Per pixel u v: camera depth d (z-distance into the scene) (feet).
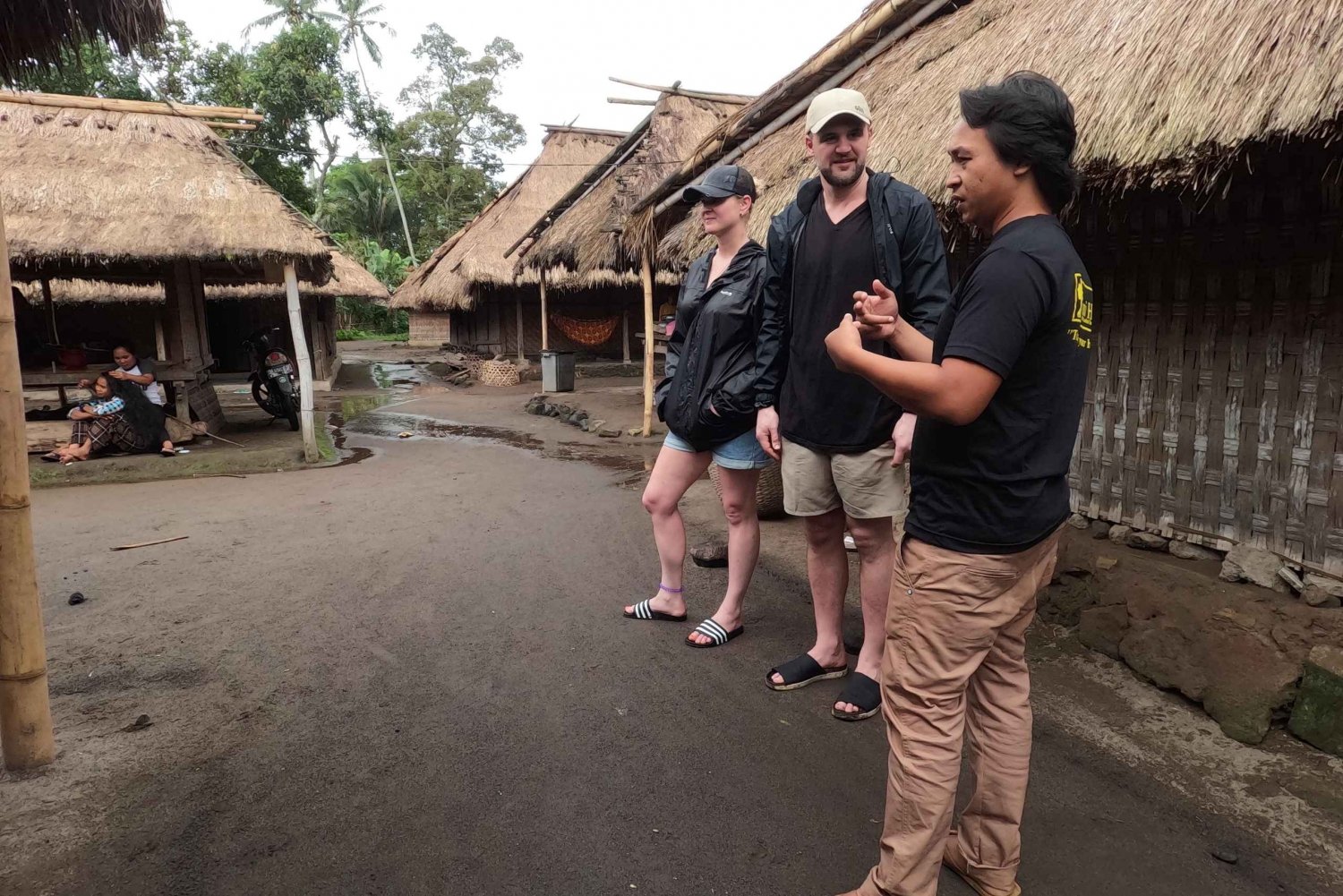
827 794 7.84
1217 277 10.37
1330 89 6.97
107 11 10.39
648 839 7.21
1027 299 5.12
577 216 39.32
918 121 12.75
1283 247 9.61
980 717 6.34
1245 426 10.16
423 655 11.00
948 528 5.62
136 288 41.29
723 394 10.23
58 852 7.03
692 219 20.02
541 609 12.65
